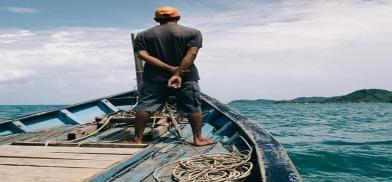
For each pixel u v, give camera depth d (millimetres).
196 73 4184
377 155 8906
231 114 5375
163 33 4008
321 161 8281
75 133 4688
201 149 3977
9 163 3121
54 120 6883
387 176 6941
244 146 4086
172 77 3932
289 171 2494
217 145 4156
